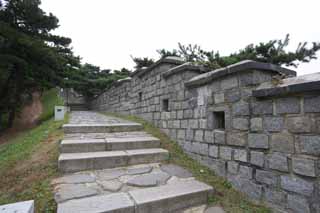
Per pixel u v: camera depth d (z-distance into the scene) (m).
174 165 2.99
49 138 3.65
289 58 5.44
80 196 1.93
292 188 1.71
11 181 2.35
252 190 2.10
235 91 2.35
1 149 4.54
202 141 2.95
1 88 8.72
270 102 1.94
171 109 3.84
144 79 5.20
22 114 11.44
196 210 1.99
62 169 2.49
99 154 2.85
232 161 2.38
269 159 1.93
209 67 3.48
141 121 5.06
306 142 1.61
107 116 6.85
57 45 11.56
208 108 2.83
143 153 3.01
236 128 2.33
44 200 1.87
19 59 8.18
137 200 1.88
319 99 1.54
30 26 9.80
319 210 1.51
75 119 5.66
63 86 12.20
